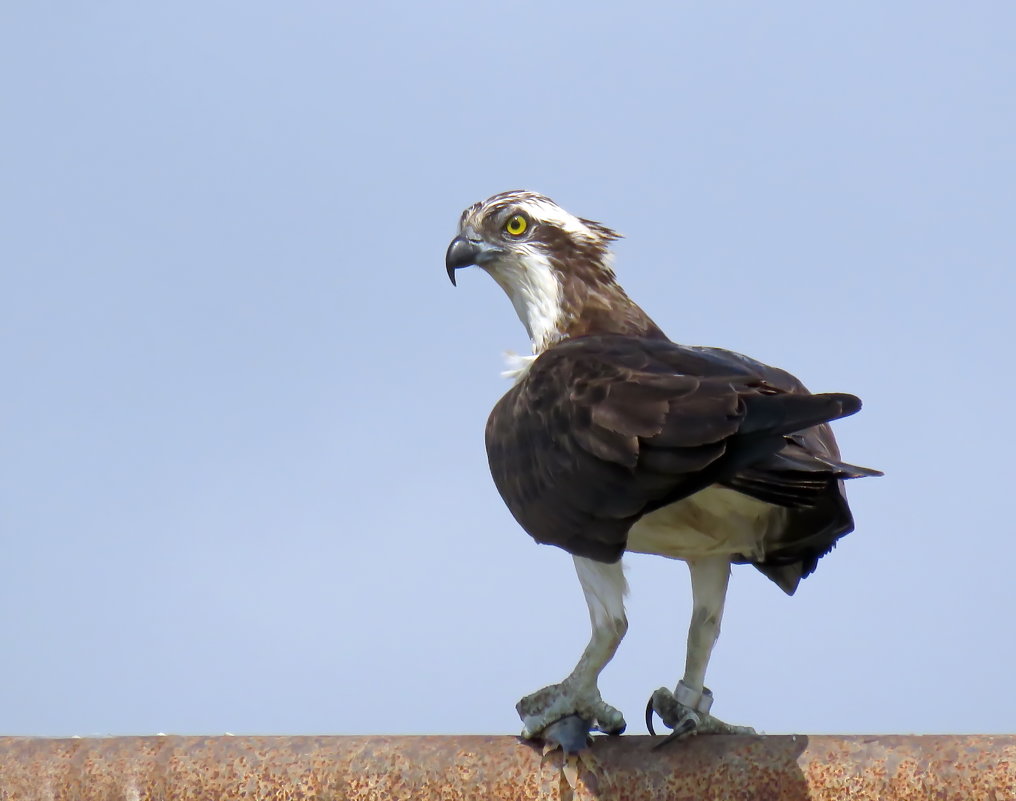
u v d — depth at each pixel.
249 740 9.49
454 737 9.46
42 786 9.55
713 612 11.50
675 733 9.63
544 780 9.29
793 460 9.38
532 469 10.72
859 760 8.83
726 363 10.62
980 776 8.57
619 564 10.73
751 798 8.97
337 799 9.24
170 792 9.37
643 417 9.77
